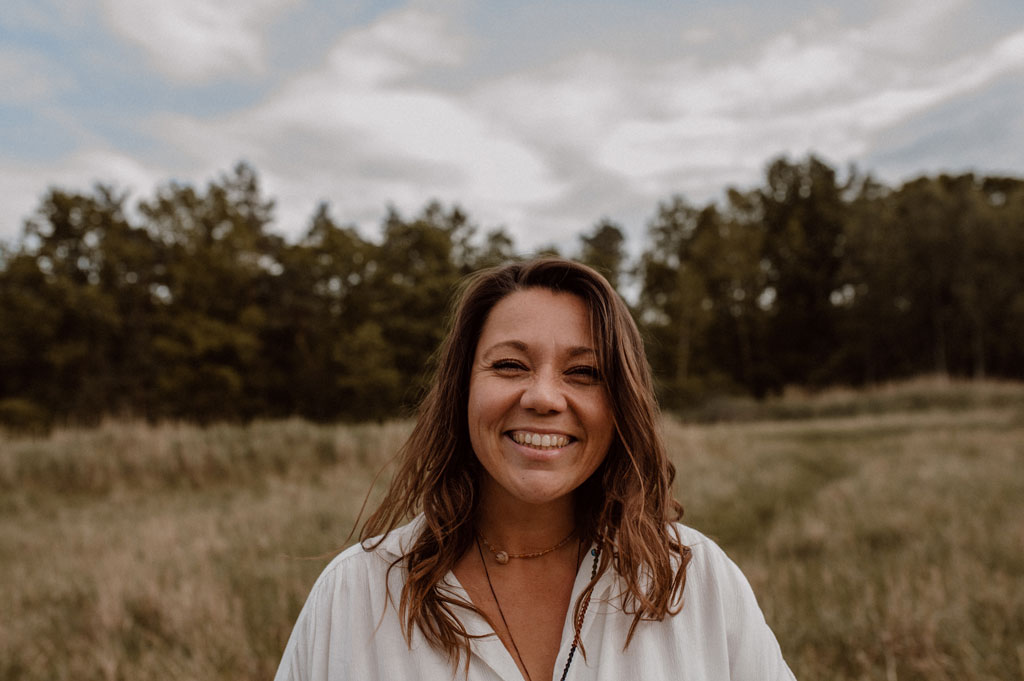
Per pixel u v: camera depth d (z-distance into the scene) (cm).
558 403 113
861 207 5475
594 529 128
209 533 636
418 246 4309
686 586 121
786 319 5803
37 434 1345
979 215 4847
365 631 115
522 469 116
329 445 1173
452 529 120
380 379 3772
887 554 555
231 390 3884
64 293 4138
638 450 121
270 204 5653
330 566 122
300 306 4262
